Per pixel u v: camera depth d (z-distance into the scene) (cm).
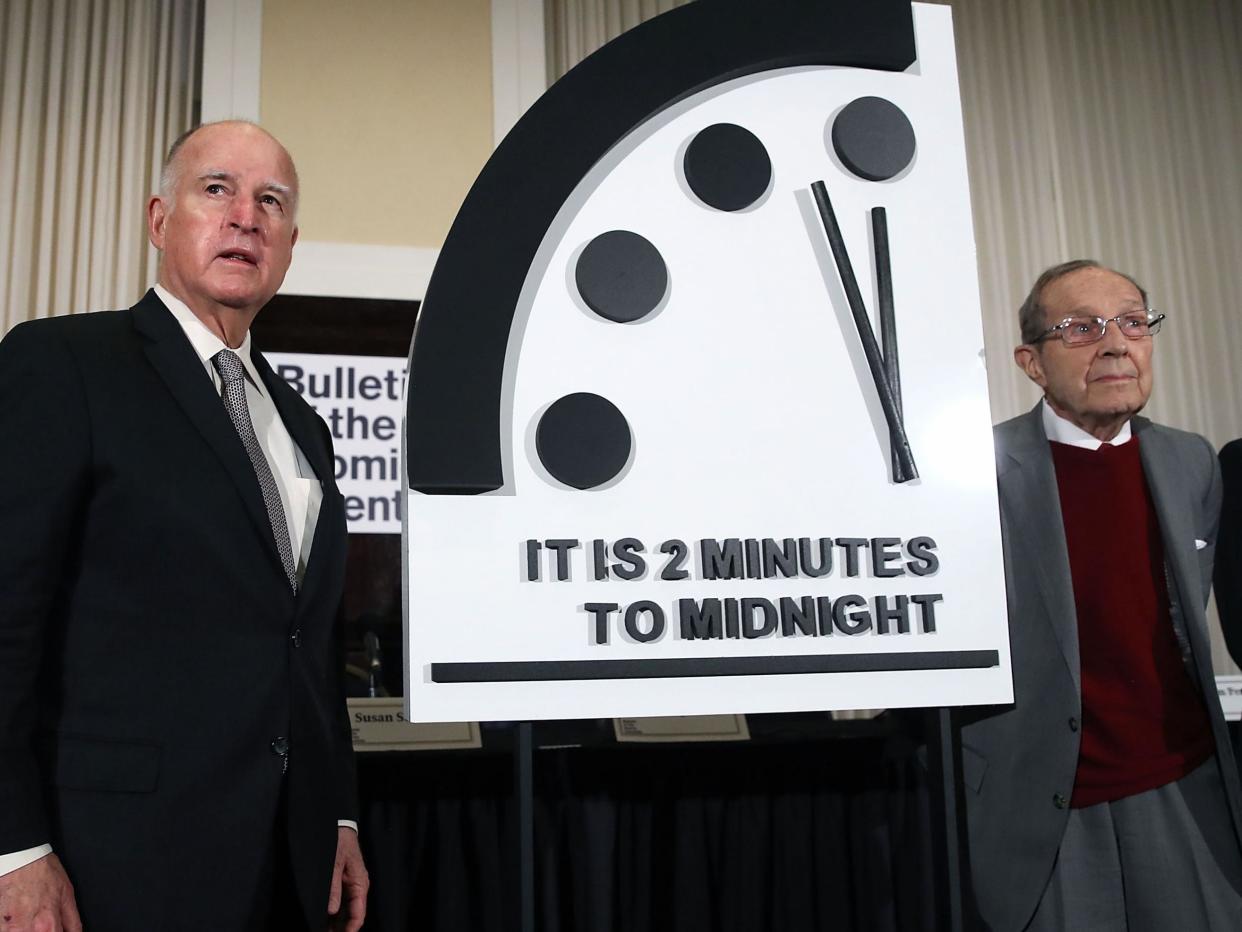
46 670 125
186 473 131
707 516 127
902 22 139
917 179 138
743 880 180
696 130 133
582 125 128
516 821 121
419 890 173
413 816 174
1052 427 185
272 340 348
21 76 343
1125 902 162
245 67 347
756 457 129
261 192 151
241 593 131
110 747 123
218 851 124
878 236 135
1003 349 389
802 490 130
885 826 184
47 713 125
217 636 130
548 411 123
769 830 182
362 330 351
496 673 119
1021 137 408
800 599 128
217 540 130
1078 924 161
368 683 222
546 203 125
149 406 133
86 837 120
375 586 321
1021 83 412
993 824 163
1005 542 172
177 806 123
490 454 120
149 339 139
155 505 128
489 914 173
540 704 120
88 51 351
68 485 124
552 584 122
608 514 125
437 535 120
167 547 128
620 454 124
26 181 337
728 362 130
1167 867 161
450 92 362
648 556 125
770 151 135
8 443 124
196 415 135
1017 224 400
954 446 134
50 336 133
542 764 178
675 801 180
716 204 132
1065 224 404
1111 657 169
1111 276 182
